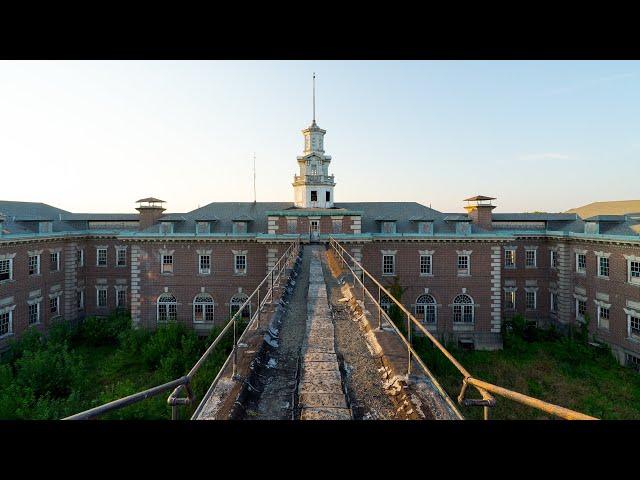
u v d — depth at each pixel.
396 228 39.03
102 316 42.91
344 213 37.47
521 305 41.47
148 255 38.16
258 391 7.43
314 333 11.12
